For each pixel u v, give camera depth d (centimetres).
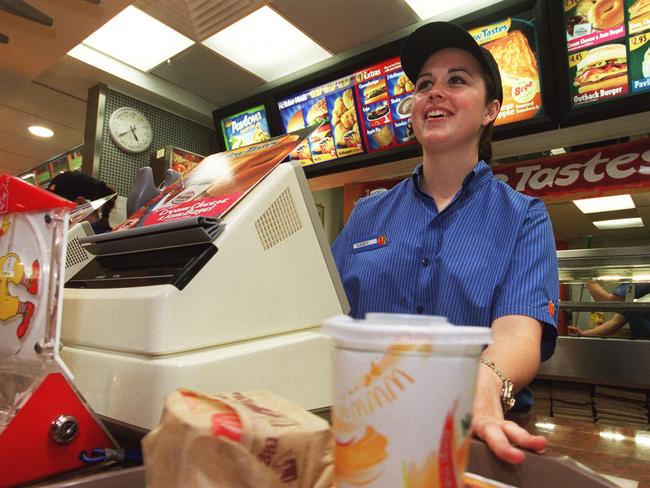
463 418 32
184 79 368
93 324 74
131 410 63
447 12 290
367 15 294
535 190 302
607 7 246
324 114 348
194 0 273
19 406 55
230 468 35
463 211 120
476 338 31
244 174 90
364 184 378
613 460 88
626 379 261
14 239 65
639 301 272
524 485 49
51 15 241
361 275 127
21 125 425
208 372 63
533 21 262
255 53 333
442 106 120
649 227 629
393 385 31
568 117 262
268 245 80
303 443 38
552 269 107
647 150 273
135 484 45
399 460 30
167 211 91
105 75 340
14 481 53
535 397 285
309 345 78
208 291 70
